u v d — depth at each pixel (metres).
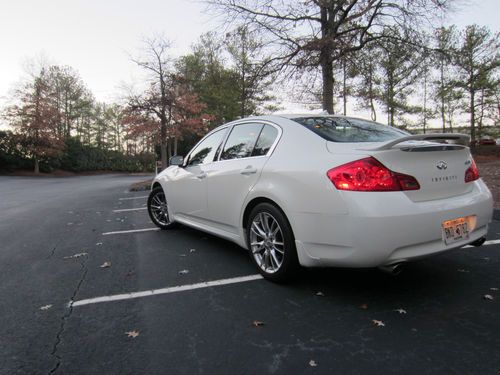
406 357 1.93
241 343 2.11
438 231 2.40
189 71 26.69
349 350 2.01
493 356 1.92
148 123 19.53
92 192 13.35
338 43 9.01
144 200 9.77
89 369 1.88
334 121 3.27
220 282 3.08
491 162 20.02
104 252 4.12
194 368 1.87
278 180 2.84
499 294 2.71
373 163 2.33
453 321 2.32
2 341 2.17
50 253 4.13
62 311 2.57
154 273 3.35
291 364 1.89
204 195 3.93
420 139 2.40
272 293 2.82
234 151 3.62
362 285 2.94
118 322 2.39
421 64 10.89
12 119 34.84
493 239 4.25
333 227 2.40
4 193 13.38
